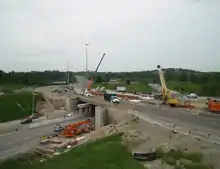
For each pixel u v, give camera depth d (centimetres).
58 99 13675
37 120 10162
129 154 4216
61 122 9638
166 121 5738
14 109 11762
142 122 5903
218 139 4225
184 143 4222
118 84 19275
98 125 8150
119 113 7456
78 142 6400
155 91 14500
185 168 3400
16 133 8062
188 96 10575
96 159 4266
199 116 6122
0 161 5275
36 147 6431
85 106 10800
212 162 3450
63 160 4678
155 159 3894
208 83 14188
